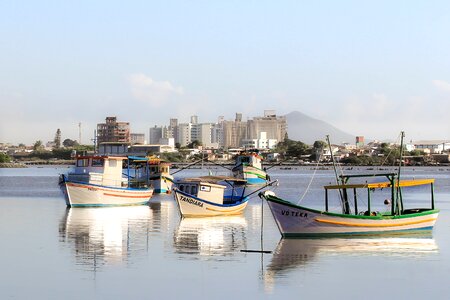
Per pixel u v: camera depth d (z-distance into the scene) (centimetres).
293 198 11750
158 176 12462
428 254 5147
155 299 3797
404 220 6150
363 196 12450
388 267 4653
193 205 7688
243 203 8244
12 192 13288
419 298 3862
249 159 16888
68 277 4294
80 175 9181
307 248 5388
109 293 3922
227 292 3956
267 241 5750
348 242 5688
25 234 6206
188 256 5009
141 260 4844
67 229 6588
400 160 6450
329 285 4131
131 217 7812
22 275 4350
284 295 3894
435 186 16675
